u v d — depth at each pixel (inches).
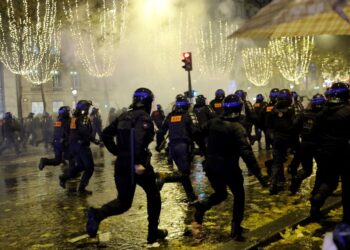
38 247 239.3
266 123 351.9
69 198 366.6
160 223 272.8
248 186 376.8
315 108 307.1
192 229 234.8
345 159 239.1
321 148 246.4
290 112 334.6
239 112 227.1
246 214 285.4
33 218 304.3
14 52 1274.6
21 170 582.2
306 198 324.8
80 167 383.9
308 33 125.3
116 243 238.8
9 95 1685.5
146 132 219.5
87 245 237.5
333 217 274.4
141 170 216.4
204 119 422.9
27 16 1138.0
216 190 231.1
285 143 338.3
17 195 394.9
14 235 265.0
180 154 320.5
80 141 374.9
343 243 84.8
